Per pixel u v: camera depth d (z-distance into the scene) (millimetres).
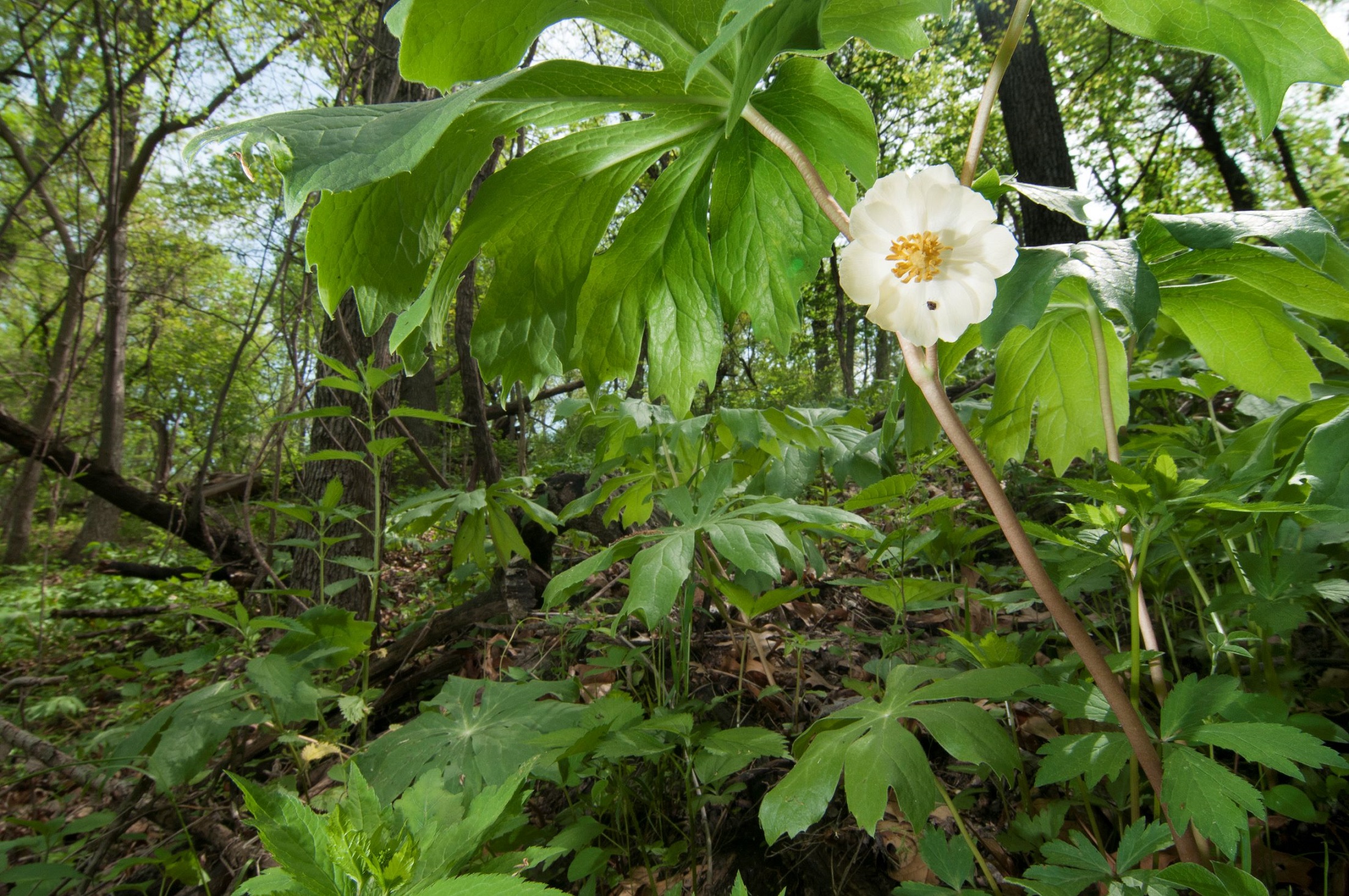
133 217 14344
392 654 2844
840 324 16062
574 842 1337
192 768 1462
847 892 1437
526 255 1405
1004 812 1513
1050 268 877
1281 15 1017
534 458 9727
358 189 1141
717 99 1309
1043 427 1553
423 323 1363
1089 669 893
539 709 1560
